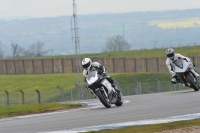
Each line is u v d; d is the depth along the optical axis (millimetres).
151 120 47312
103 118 52219
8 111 66500
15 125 52375
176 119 46719
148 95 84312
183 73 77812
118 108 61719
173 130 39500
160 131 40688
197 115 48219
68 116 57000
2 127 51594
